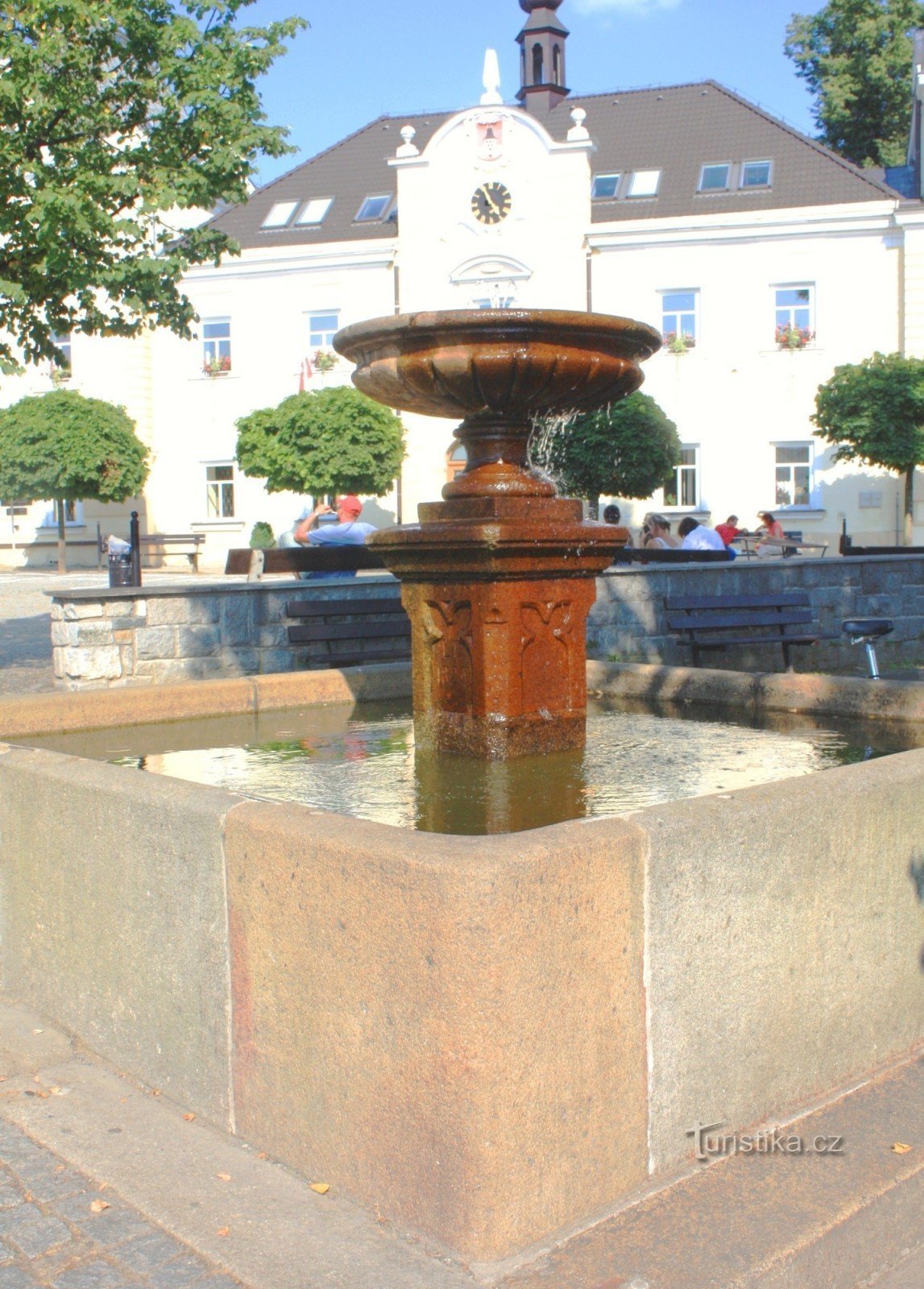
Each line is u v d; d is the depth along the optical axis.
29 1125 3.04
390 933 2.51
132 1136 2.98
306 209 35.12
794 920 3.01
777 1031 2.99
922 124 33.84
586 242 31.69
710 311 31.05
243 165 9.95
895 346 30.03
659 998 2.71
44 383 34.34
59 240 9.19
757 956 2.92
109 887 3.33
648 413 23.95
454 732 4.76
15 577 29.23
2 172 9.21
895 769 3.34
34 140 9.46
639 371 4.62
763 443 30.98
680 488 31.56
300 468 27.06
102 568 33.91
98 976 3.41
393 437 27.77
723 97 34.75
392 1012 2.53
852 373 25.98
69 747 5.19
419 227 32.47
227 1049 2.98
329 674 6.24
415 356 4.35
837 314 30.30
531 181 31.72
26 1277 2.46
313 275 33.34
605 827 2.64
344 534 12.41
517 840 2.53
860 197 30.53
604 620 10.88
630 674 6.52
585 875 2.54
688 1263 2.38
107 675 9.08
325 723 5.80
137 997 3.27
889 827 3.26
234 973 2.93
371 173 35.84
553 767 4.62
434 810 4.02
